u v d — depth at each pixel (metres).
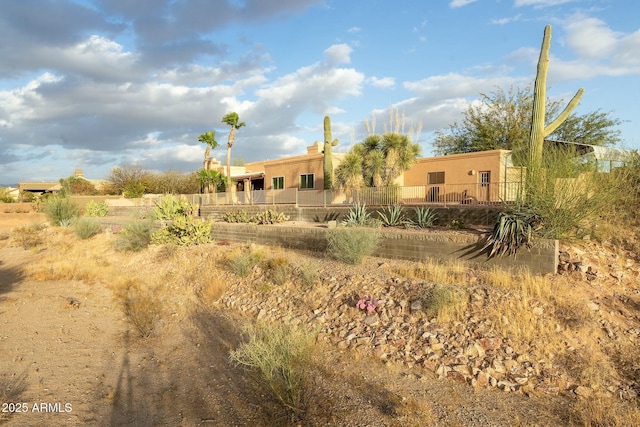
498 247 9.88
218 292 12.13
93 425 5.41
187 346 8.48
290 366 5.77
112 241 21.72
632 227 10.77
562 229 10.03
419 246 11.52
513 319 7.29
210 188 38.47
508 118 33.06
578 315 7.30
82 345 8.61
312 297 9.94
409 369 6.62
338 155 26.20
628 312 7.68
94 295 13.09
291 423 5.27
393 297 8.81
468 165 22.22
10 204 41.84
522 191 10.80
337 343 7.78
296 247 15.05
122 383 6.78
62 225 31.33
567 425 5.06
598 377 5.98
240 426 5.29
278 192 23.14
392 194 17.12
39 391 6.43
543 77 11.89
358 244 11.84
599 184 10.35
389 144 22.70
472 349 6.68
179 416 5.64
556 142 15.53
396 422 5.15
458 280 9.41
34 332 9.40
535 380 6.05
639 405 5.48
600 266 9.30
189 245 17.81
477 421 5.18
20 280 15.52
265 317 9.82
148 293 13.12
